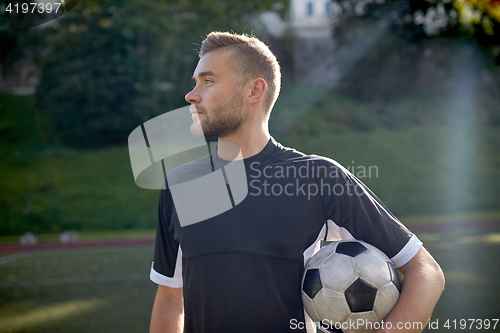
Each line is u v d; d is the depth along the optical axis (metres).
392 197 16.42
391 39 23.89
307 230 1.20
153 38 21.52
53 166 17.83
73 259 8.24
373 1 24.48
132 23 20.59
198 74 1.28
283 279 1.18
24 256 9.07
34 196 15.79
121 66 20.72
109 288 5.44
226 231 1.20
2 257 9.13
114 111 20.89
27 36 20.22
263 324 1.16
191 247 1.22
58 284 5.84
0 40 19.70
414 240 1.21
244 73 1.26
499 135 19.53
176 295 1.39
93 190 16.25
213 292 1.18
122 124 20.86
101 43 20.77
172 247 1.35
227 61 1.26
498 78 23.06
